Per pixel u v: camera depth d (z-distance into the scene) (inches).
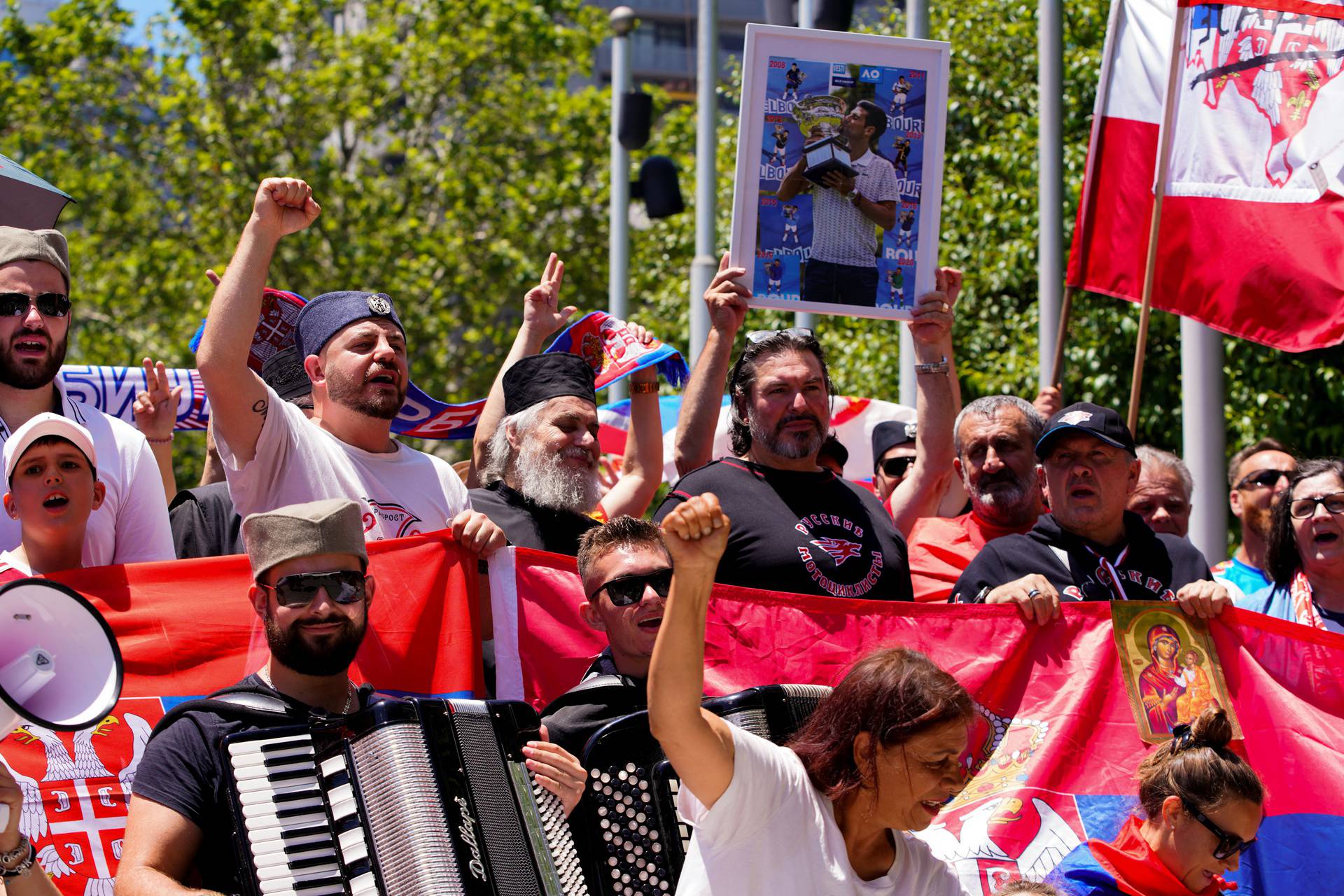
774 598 195.2
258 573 155.8
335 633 153.9
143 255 923.4
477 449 239.9
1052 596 197.3
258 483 189.6
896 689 128.8
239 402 186.2
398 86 984.3
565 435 214.4
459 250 955.3
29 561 178.2
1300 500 225.5
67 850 165.2
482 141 998.4
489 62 1002.7
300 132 957.8
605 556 174.6
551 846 150.3
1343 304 252.1
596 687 168.6
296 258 914.1
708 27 486.9
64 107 955.3
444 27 994.7
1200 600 198.7
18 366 192.1
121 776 169.8
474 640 188.9
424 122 996.6
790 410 207.8
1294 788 193.2
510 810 148.6
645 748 160.4
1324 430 517.7
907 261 239.1
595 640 195.0
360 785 141.9
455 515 202.4
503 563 192.7
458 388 960.3
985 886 184.2
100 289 919.0
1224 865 163.9
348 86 961.5
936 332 240.2
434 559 190.2
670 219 815.1
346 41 977.5
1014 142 588.4
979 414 244.4
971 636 196.7
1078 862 185.2
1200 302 266.2
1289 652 197.9
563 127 1009.5
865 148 238.4
